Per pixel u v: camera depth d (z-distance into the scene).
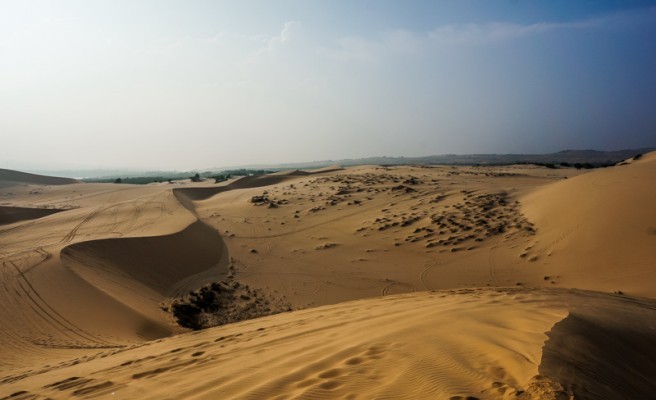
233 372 5.54
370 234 27.97
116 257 20.89
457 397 3.68
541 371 3.84
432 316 7.22
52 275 16.70
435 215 29.31
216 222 34.06
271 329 8.88
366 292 19.34
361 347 5.68
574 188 26.50
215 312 16.73
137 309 15.44
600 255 18.20
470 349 4.91
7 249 26.72
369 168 66.31
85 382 6.50
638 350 5.35
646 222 18.38
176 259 23.02
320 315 10.05
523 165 79.38
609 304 8.63
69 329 12.81
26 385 7.16
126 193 65.94
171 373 6.13
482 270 20.41
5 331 12.34
